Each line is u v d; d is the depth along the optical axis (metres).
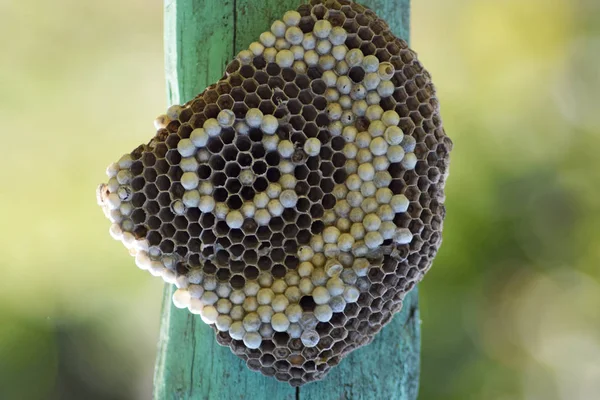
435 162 0.70
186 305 0.69
